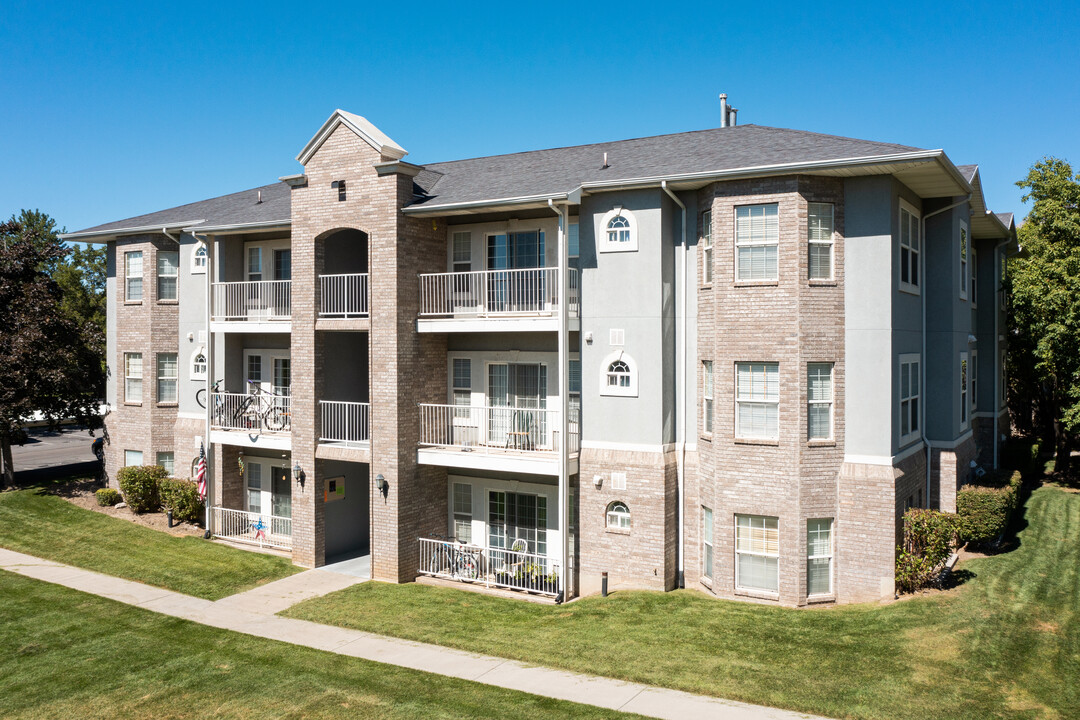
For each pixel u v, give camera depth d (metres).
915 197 18.88
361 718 12.58
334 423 22.28
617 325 18.64
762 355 16.89
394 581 20.05
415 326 20.61
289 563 21.73
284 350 24.69
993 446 27.62
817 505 16.78
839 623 15.41
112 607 18.20
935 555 16.72
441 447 20.78
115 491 27.03
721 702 12.60
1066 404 28.95
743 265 17.12
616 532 18.61
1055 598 16.11
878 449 16.67
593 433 19.02
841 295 16.88
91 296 61.97
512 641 15.61
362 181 20.50
